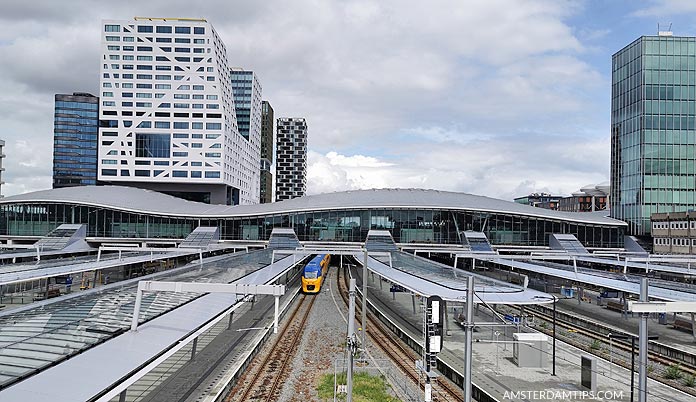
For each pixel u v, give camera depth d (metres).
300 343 32.41
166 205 90.75
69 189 92.62
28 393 12.98
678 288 34.56
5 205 85.00
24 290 51.16
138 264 68.50
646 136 88.19
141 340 18.56
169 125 121.50
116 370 15.41
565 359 28.48
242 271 43.09
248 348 29.45
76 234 82.12
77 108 183.75
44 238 80.00
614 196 97.69
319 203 85.50
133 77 121.06
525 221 82.62
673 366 26.05
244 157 152.62
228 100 131.25
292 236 82.00
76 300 24.81
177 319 22.23
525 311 45.97
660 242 81.38
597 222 83.50
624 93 94.31
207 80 121.94
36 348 16.33
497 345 31.38
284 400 22.03
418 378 25.19
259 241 83.56
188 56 121.50
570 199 178.50
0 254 53.91
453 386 24.69
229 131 130.25
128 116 120.81
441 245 81.00
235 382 24.27
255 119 177.88
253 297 42.09
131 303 24.16
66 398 13.09
